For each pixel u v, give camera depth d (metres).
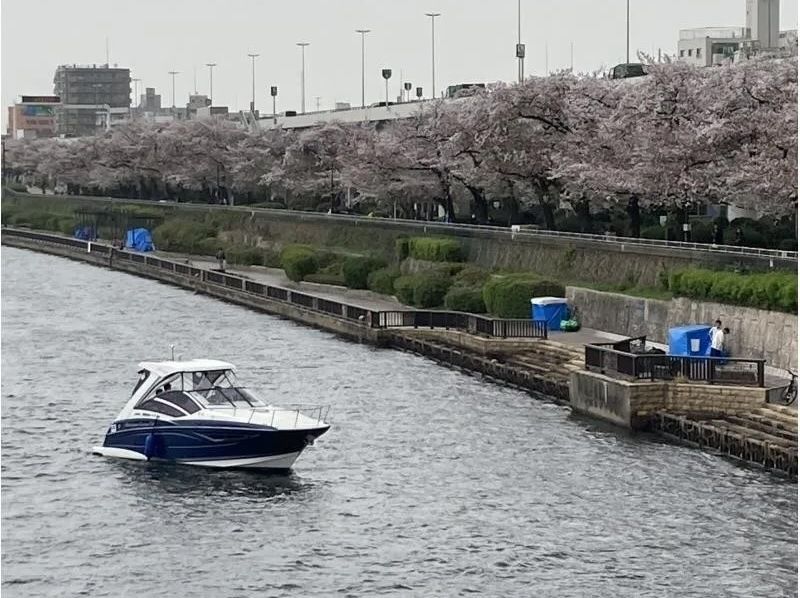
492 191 124.69
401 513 56.06
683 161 91.19
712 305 77.81
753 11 178.50
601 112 106.00
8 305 131.00
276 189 191.88
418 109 155.00
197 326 114.81
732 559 49.75
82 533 54.44
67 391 83.31
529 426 70.25
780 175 84.38
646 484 58.62
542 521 54.44
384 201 147.12
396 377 86.50
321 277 132.12
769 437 61.16
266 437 61.81
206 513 56.66
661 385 67.62
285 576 49.31
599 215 123.12
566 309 91.94
